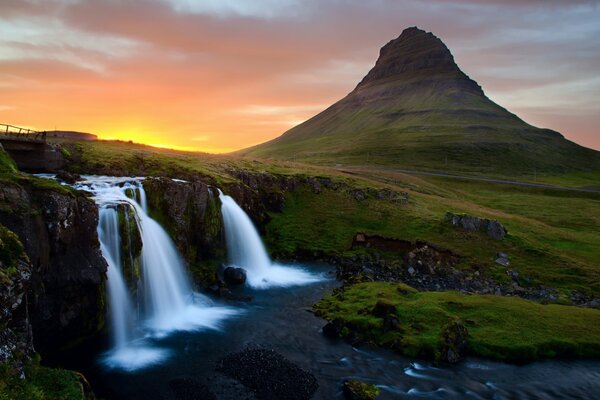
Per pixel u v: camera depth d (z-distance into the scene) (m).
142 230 39.72
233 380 27.08
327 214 77.56
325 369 29.31
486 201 138.50
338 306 40.66
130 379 26.67
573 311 40.53
